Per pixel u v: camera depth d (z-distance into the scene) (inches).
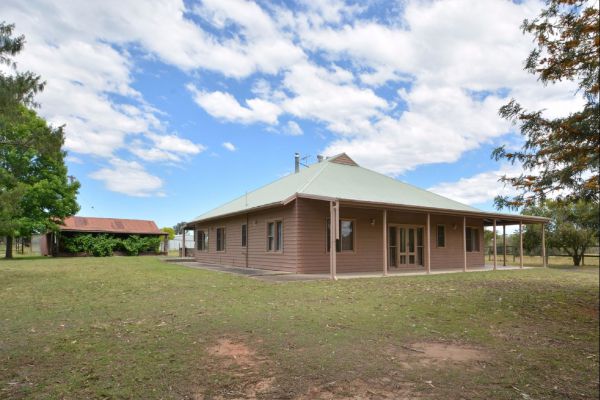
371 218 623.8
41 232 1055.6
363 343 186.1
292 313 256.8
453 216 727.1
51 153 489.1
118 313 256.2
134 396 124.4
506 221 775.7
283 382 136.8
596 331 218.4
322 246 573.0
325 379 139.7
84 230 1230.3
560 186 240.8
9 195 463.5
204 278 480.7
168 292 354.3
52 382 135.8
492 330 217.6
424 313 261.4
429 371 149.3
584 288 410.0
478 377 143.6
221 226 804.6
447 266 719.1
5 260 952.3
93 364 154.5
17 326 219.6
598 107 205.3
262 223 646.5
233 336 197.6
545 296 348.5
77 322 229.8
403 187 757.9
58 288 384.5
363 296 334.0
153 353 168.9
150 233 1357.0
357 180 704.4
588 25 201.5
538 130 235.6
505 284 441.1
